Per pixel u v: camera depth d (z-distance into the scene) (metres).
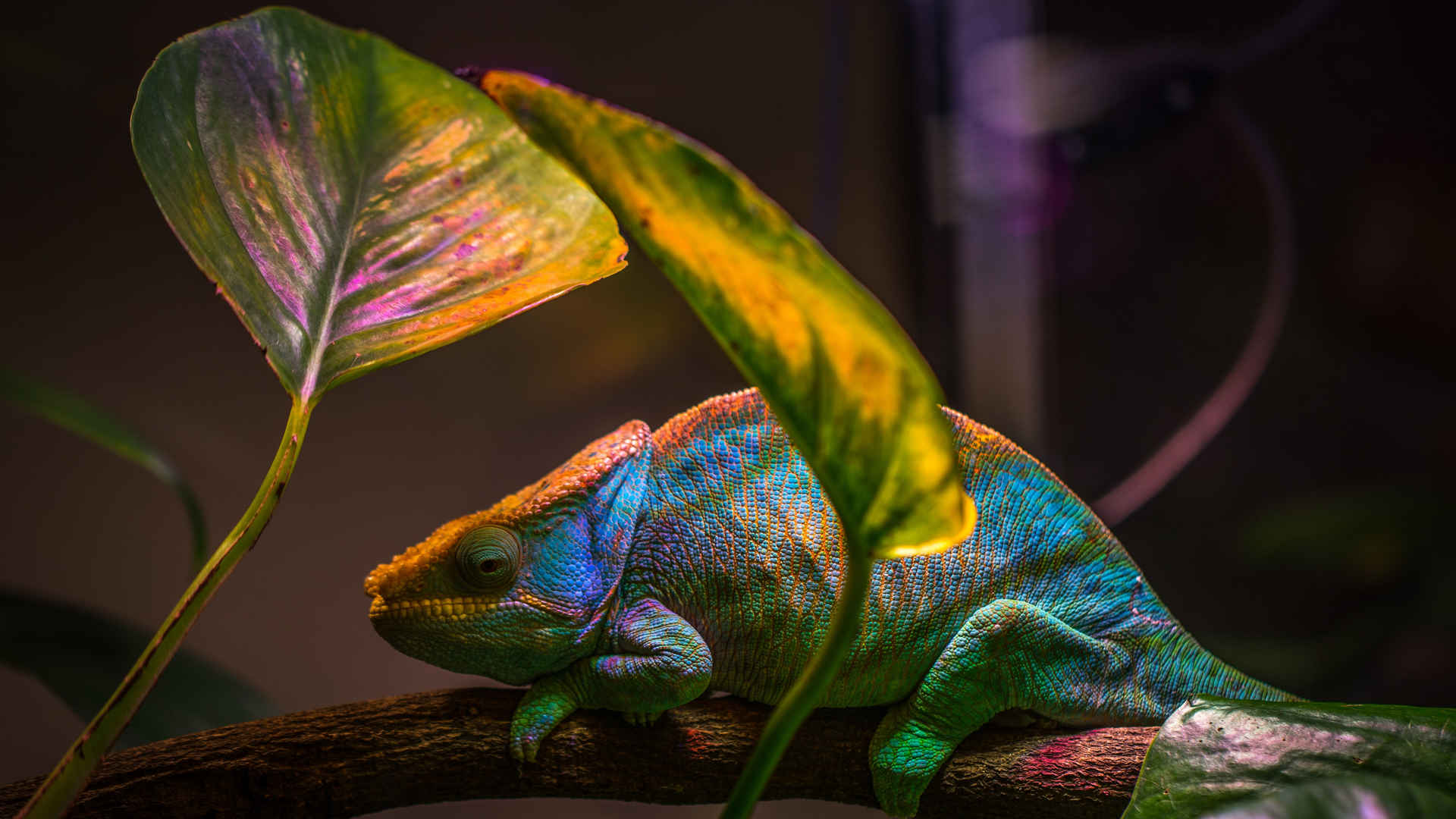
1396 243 1.44
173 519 1.13
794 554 0.67
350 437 1.17
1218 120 1.39
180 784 0.62
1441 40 1.43
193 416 1.13
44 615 0.68
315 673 1.17
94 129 1.09
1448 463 1.42
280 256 0.55
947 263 1.28
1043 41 1.28
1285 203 1.42
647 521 0.67
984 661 0.66
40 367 1.08
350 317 0.56
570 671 0.66
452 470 1.20
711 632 0.67
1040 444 1.34
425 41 1.15
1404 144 1.44
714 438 0.68
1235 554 1.43
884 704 0.67
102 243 1.10
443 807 1.25
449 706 0.65
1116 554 0.69
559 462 1.20
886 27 1.29
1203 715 0.57
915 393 0.42
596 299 1.21
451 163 0.58
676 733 0.66
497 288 0.57
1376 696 1.33
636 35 1.21
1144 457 1.39
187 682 0.69
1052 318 1.35
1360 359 1.47
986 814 0.65
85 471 1.11
